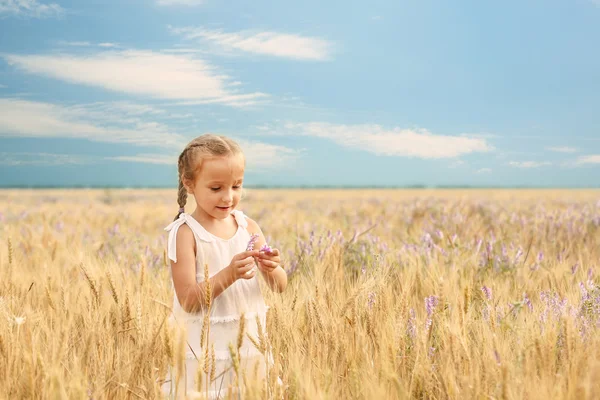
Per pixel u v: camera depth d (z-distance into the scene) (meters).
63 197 33.53
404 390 2.55
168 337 2.66
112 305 3.53
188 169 3.06
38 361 2.71
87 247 7.15
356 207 17.86
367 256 5.46
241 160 3.06
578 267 5.14
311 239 5.87
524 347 2.86
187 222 3.17
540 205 14.29
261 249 3.01
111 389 2.79
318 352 2.95
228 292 3.06
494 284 4.51
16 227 10.30
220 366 2.94
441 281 3.56
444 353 2.83
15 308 3.66
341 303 3.60
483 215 11.78
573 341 2.78
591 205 13.45
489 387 2.56
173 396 2.76
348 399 2.72
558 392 2.49
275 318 3.23
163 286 4.30
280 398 2.63
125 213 14.70
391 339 2.92
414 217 11.62
